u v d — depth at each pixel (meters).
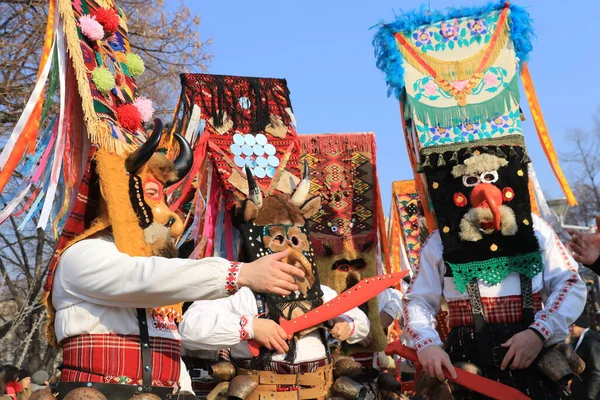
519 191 3.95
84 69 3.06
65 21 3.11
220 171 4.56
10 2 11.09
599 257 3.55
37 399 2.66
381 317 5.55
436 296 4.02
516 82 4.24
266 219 4.06
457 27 4.37
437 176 4.03
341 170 5.70
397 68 4.30
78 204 2.85
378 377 4.88
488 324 3.82
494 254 3.86
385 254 5.70
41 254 11.48
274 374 3.83
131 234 2.81
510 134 4.13
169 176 2.98
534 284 3.85
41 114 3.27
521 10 4.33
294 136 4.89
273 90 5.02
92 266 2.71
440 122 4.18
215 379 4.03
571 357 3.87
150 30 12.59
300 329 3.78
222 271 2.65
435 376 3.64
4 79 10.83
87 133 3.14
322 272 5.45
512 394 3.53
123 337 2.81
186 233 4.70
